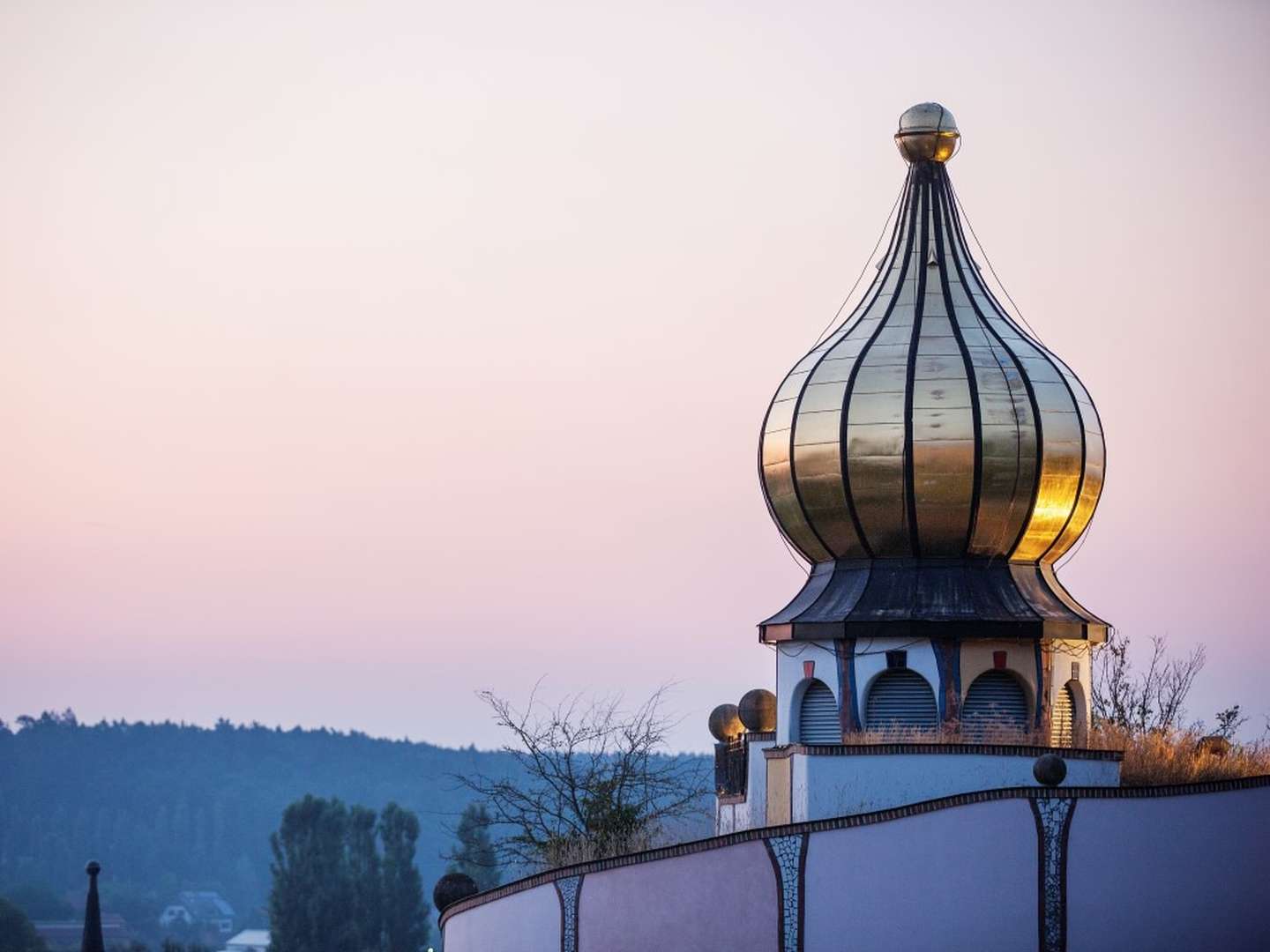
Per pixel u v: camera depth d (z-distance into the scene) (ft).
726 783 348.59
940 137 333.21
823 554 329.31
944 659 314.14
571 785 368.27
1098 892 270.67
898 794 295.48
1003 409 317.63
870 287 333.83
